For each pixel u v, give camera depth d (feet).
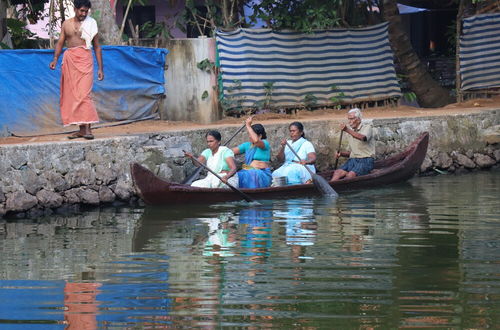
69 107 84.48
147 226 68.95
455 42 144.05
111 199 83.61
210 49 106.22
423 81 137.39
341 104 119.55
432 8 162.91
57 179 80.07
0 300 45.98
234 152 85.87
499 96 130.52
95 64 97.04
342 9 125.18
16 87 89.25
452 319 41.88
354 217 71.56
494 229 65.26
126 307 44.39
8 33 108.37
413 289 47.42
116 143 84.79
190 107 106.32
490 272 51.21
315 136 102.94
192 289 47.80
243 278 50.29
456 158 110.93
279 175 88.17
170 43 106.73
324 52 118.52
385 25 124.47
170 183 78.89
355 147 92.22
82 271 52.65
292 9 119.14
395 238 61.87
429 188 91.09
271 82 112.57
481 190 88.89
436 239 61.41
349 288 47.78
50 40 109.50
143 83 101.30
